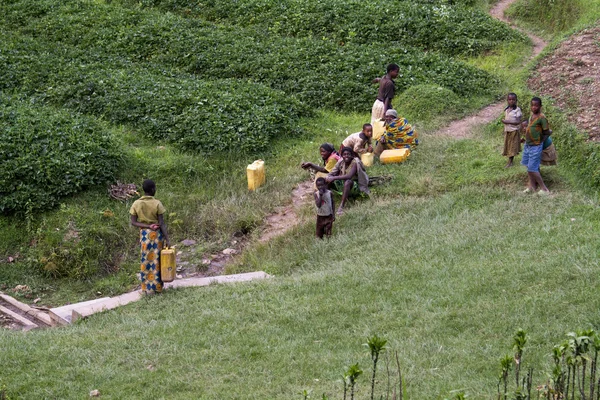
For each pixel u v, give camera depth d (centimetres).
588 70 1767
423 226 1321
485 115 1816
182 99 1880
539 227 1212
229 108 1836
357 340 914
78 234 1466
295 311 1014
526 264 1061
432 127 1762
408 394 767
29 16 2561
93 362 898
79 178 1559
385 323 951
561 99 1645
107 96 1942
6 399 806
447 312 956
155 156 1722
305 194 1567
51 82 2031
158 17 2486
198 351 913
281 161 1709
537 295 963
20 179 1545
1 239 1486
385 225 1356
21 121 1705
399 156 1566
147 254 1136
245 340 934
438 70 2014
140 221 1139
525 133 1348
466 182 1458
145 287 1148
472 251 1166
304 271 1255
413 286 1060
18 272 1432
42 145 1617
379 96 1661
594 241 1103
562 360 713
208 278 1234
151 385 830
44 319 1257
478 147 1598
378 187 1499
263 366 863
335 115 1917
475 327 913
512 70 2044
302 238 1389
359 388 789
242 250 1445
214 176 1664
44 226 1486
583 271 998
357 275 1128
